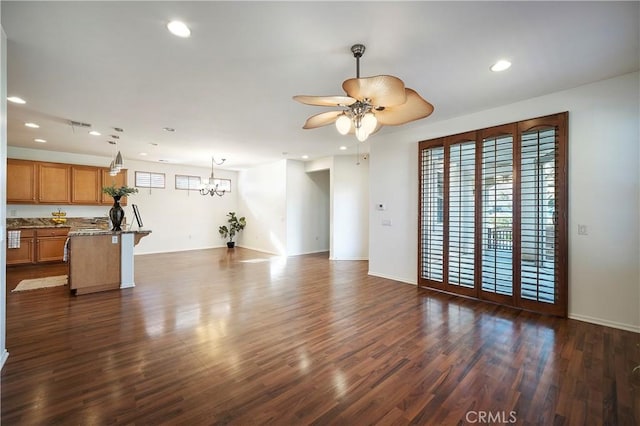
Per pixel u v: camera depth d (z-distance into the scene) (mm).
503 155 3709
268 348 2592
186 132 4957
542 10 1949
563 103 3281
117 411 1779
